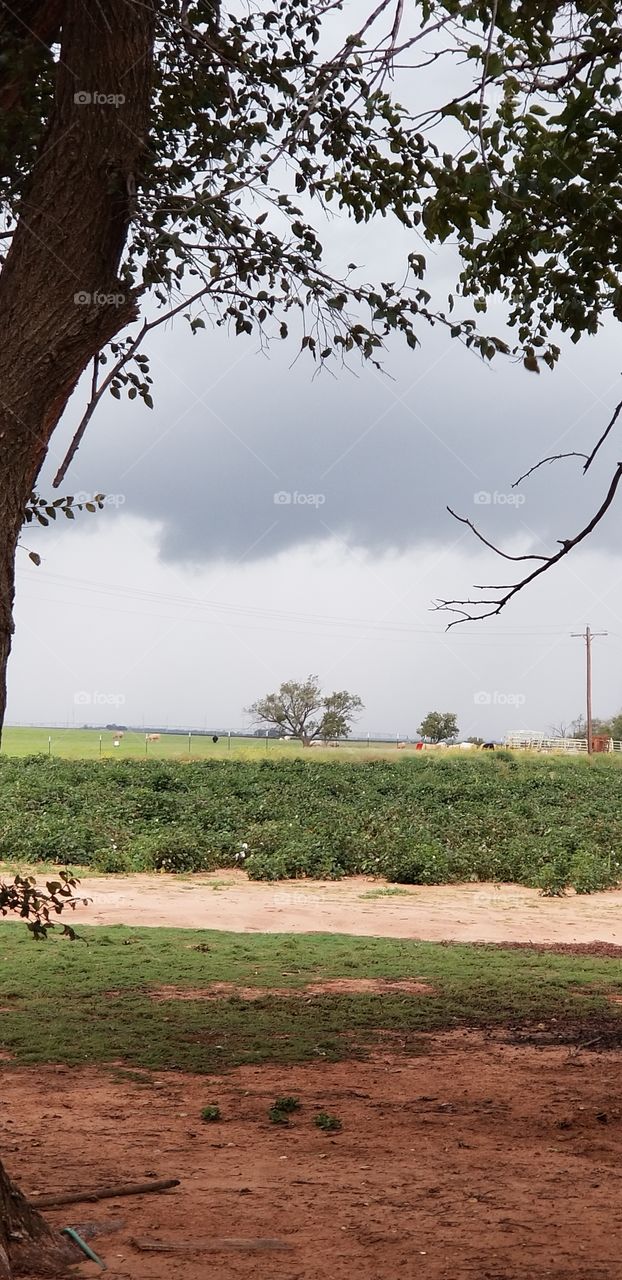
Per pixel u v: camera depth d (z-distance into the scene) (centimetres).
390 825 2589
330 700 9569
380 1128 684
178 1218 499
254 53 676
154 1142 645
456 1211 515
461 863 2244
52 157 447
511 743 7194
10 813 2612
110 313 450
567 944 1555
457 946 1493
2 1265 410
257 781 3503
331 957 1363
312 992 1159
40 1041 921
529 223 681
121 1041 925
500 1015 1066
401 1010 1075
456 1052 920
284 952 1392
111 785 3225
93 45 450
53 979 1191
